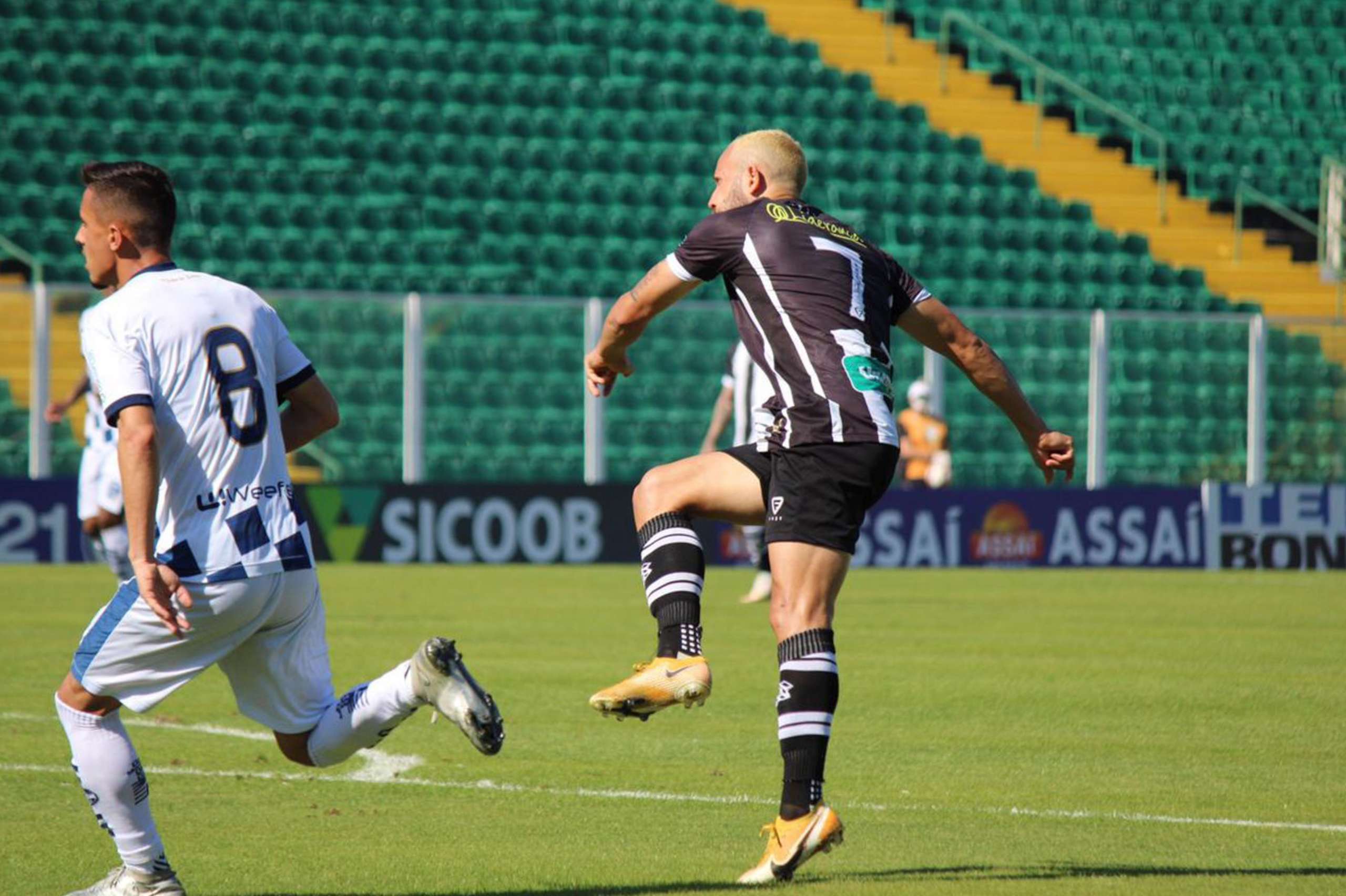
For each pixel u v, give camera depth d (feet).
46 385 201.46
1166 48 356.38
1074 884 52.70
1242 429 245.45
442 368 216.74
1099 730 87.71
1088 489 230.07
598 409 221.66
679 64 318.04
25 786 68.44
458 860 56.34
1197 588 190.70
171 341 48.19
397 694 48.60
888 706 95.81
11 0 285.64
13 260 251.19
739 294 53.72
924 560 225.15
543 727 86.22
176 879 49.98
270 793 68.08
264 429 49.49
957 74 336.29
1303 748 82.58
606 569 205.87
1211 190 330.13
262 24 299.38
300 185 276.41
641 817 64.08
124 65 284.00
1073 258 302.25
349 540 209.05
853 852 58.44
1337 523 236.02
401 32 307.17
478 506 212.84
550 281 272.51
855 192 303.27
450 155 288.51
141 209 49.52
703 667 53.21
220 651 48.75
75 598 153.58
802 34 336.29
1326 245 321.73
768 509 54.80
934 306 55.57
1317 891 51.85
